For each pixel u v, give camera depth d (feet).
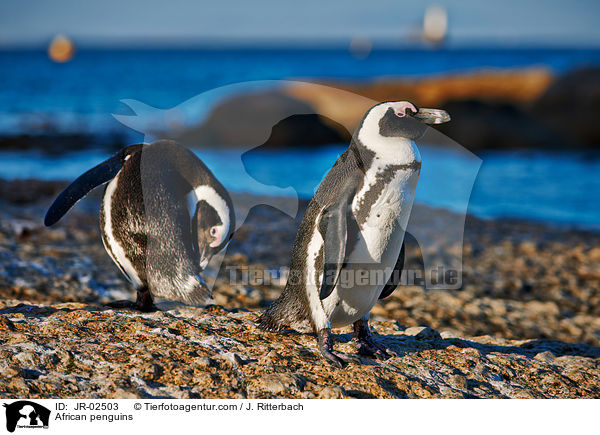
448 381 12.34
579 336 20.61
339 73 241.35
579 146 85.35
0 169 56.75
